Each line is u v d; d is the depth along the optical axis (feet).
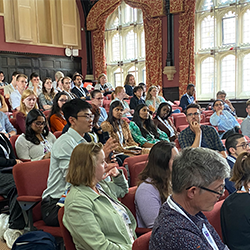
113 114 13.58
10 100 20.34
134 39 41.63
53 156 7.80
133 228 6.50
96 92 16.24
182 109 27.35
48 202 7.59
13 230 8.98
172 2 35.40
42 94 20.81
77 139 8.01
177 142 12.64
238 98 34.78
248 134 16.85
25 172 8.21
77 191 5.78
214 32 35.45
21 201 7.77
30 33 38.50
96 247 5.29
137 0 38.42
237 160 6.51
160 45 37.35
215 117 19.86
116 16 43.34
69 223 5.50
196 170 3.72
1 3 36.65
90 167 5.85
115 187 7.09
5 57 36.88
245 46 33.91
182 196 3.90
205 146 11.62
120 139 13.79
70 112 8.12
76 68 44.29
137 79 42.22
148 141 15.24
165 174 6.61
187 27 35.12
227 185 8.66
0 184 9.39
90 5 42.96
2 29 36.73
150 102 24.20
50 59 41.14
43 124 11.29
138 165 9.21
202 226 4.01
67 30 42.52
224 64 35.63
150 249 3.86
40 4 41.16
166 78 37.68
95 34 43.42
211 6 35.53
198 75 37.22
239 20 34.06
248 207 5.46
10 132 14.69
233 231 5.52
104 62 43.42
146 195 6.57
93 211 5.70
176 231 3.63
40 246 6.25
